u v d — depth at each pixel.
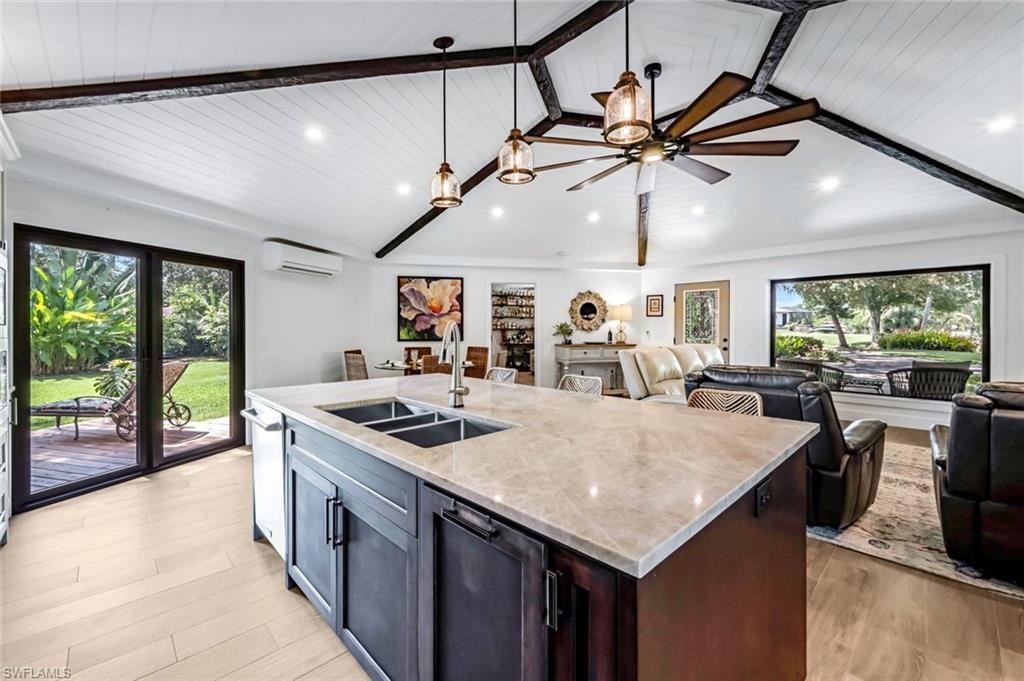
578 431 1.57
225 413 4.36
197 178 3.45
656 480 1.08
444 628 1.15
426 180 4.59
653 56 3.10
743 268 6.61
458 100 3.45
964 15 2.31
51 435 3.11
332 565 1.65
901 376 5.46
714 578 0.98
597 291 7.57
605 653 0.78
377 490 1.40
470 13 2.45
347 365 5.43
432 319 6.68
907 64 2.79
